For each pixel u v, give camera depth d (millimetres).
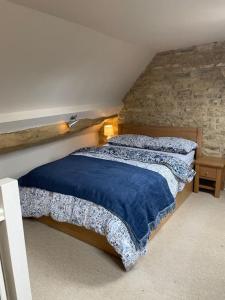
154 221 2307
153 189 2459
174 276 2033
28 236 2613
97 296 1853
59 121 3580
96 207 2234
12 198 882
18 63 2277
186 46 3578
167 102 4012
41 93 2883
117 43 3006
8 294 984
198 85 3664
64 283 1981
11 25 1906
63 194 2484
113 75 3604
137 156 3230
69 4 1863
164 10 2062
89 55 2838
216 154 3721
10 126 2885
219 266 2137
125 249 1985
